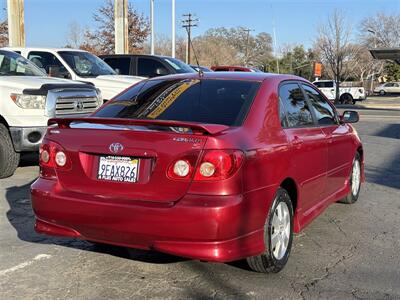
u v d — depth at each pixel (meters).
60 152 4.26
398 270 4.66
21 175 8.51
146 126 4.06
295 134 4.84
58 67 11.56
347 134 6.45
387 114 25.92
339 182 6.29
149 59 14.17
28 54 11.79
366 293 4.15
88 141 4.15
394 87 64.50
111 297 4.03
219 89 4.83
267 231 4.24
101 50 42.28
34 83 8.35
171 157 3.84
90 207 4.03
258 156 4.08
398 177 9.04
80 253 4.97
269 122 4.53
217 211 3.69
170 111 4.64
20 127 8.00
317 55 71.12
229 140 3.88
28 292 4.09
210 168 3.75
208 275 4.48
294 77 5.54
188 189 3.80
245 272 4.55
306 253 5.07
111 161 4.07
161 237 3.83
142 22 41.59
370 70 71.38
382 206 6.99
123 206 3.90
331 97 43.00
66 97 8.51
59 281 4.31
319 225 6.05
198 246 3.76
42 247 5.13
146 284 4.29
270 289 4.20
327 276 4.49
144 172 3.94
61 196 4.18
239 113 4.43
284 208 4.57
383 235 5.70
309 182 5.11
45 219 4.34
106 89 11.51
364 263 4.82
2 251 5.00
